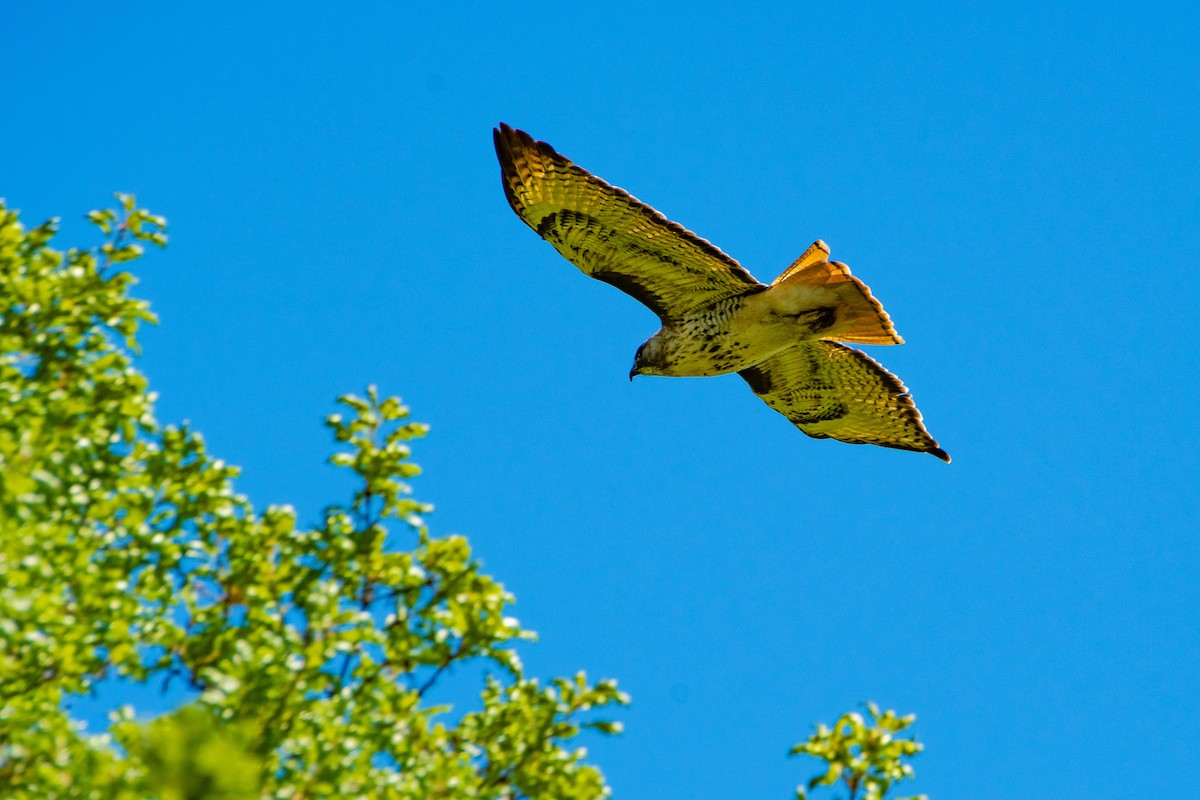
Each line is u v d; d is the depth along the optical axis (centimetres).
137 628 1320
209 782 732
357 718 1293
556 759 1370
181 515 1414
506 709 1401
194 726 741
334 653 1269
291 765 1230
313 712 1234
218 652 1309
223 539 1432
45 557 1226
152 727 745
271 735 1200
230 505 1422
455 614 1417
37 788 1097
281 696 1224
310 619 1282
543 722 1384
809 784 1426
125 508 1375
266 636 1294
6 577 1153
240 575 1390
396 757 1337
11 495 1146
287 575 1402
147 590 1341
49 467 1243
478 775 1372
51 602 1173
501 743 1380
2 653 1195
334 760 1213
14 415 1350
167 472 1420
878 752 1430
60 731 1122
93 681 1254
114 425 1434
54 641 1213
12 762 1127
